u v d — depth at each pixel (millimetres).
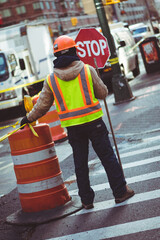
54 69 5219
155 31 28828
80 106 5199
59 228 5070
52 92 5301
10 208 6254
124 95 13711
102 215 5148
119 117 11438
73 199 5836
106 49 7914
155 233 4352
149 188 5660
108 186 6215
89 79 5191
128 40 21062
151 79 17844
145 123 10000
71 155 8867
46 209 5617
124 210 5125
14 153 5648
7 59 19156
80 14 92938
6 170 9008
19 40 20484
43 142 5605
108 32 13727
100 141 5301
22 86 19578
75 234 4797
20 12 84312
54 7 85250
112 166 5363
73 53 5266
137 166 6840
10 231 5301
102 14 13695
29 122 5488
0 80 19094
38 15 83688
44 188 5605
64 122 5293
